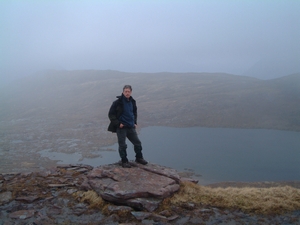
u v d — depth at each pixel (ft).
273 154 97.91
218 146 110.52
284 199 19.16
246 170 78.48
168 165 83.76
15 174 25.52
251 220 16.72
